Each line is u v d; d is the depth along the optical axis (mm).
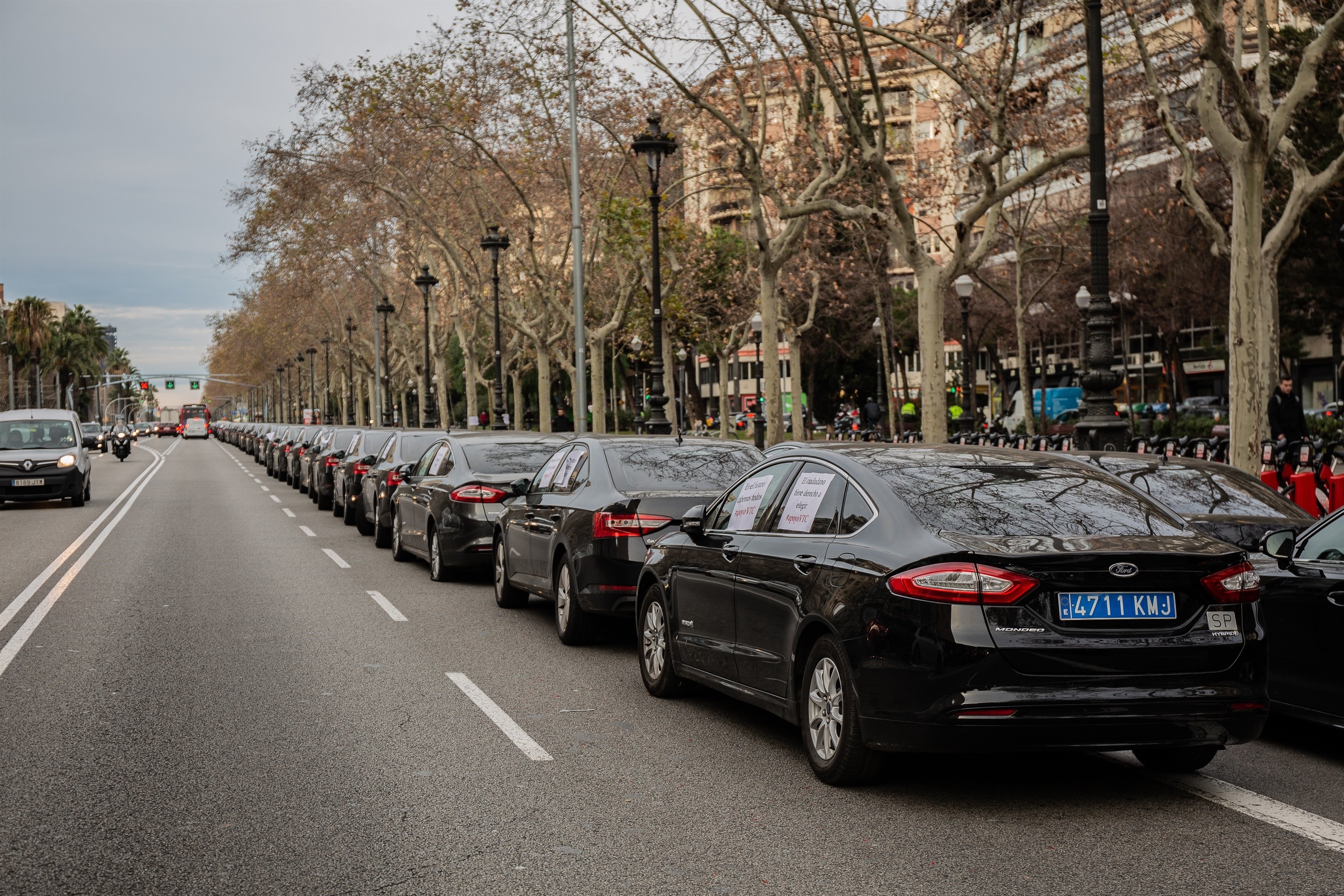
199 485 38375
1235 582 5574
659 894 4500
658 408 26219
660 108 33312
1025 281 47969
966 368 35156
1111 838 5176
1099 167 16016
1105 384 16234
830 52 22359
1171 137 19250
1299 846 5066
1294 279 37906
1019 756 6652
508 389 89250
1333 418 31531
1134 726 5348
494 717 7520
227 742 6879
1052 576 5375
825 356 67625
